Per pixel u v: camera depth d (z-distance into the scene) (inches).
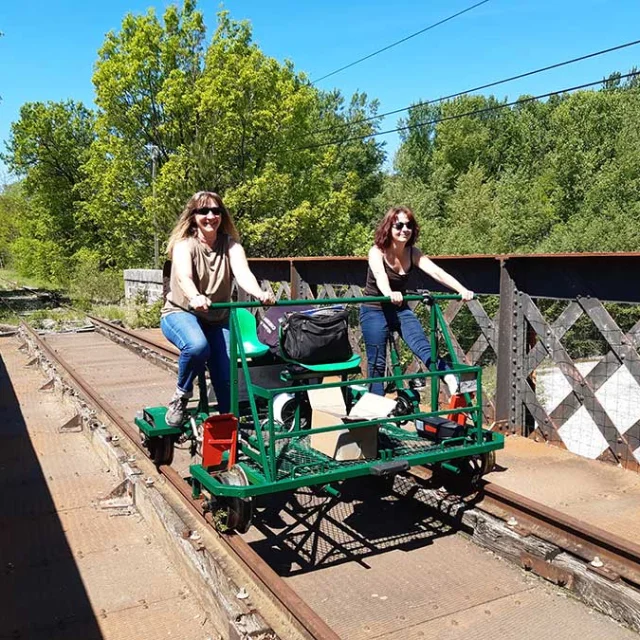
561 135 1338.6
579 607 129.9
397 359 192.9
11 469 225.3
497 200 1184.8
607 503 165.5
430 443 164.1
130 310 815.7
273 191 953.5
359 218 1486.2
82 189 1307.8
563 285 205.2
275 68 1021.2
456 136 1834.4
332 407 160.2
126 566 153.6
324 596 137.0
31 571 151.3
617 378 392.2
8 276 1876.2
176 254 157.2
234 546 138.8
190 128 1026.7
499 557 151.4
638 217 938.1
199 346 157.6
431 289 263.9
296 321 156.0
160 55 1065.5
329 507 182.9
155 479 192.4
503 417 229.5
